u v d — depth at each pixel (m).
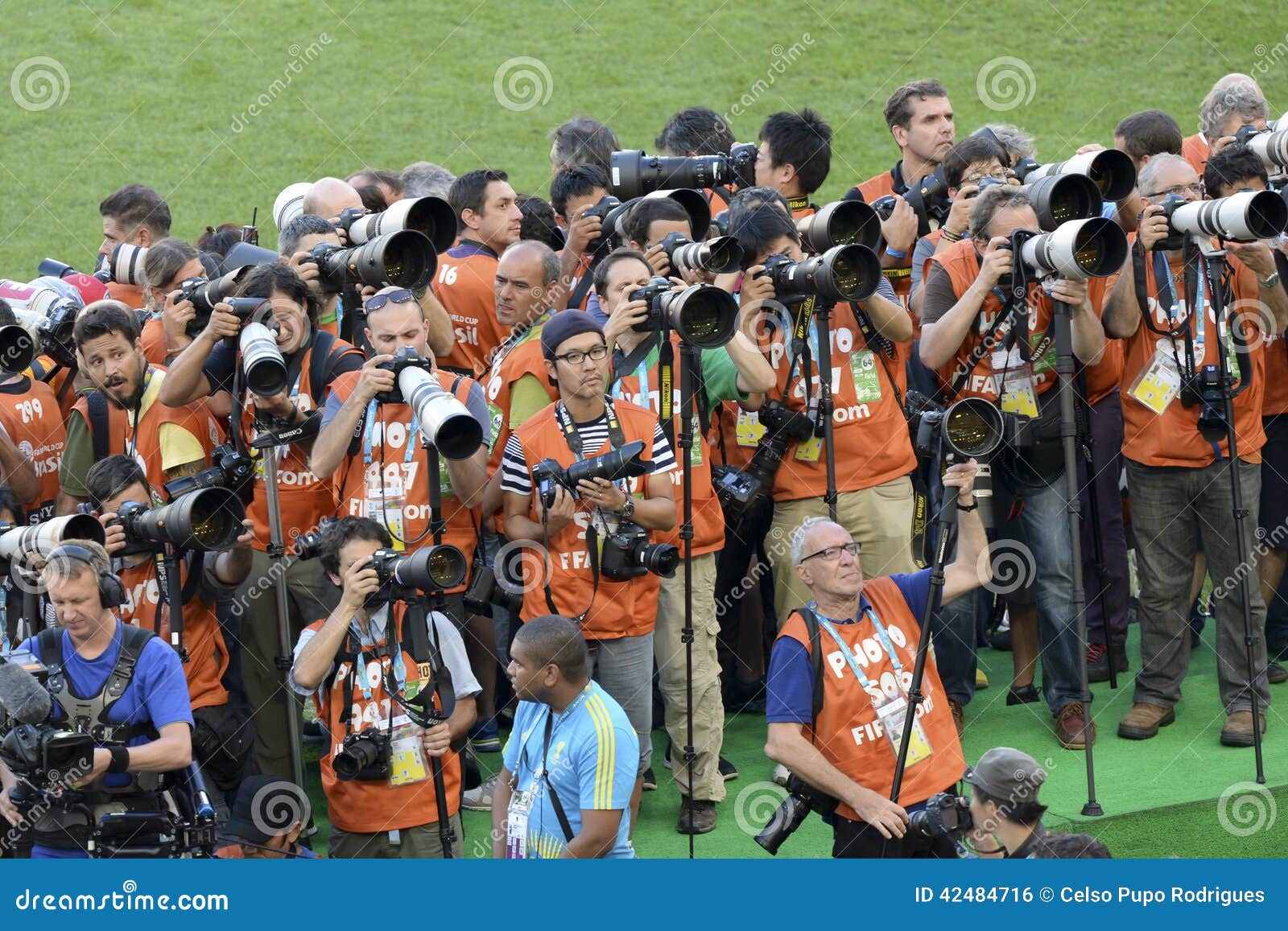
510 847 13.41
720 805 16.16
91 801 13.59
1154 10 40.78
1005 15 40.69
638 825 15.96
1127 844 15.34
